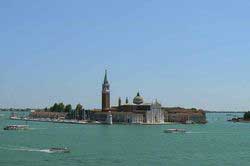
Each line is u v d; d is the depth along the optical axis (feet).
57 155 616.39
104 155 627.87
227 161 584.81
